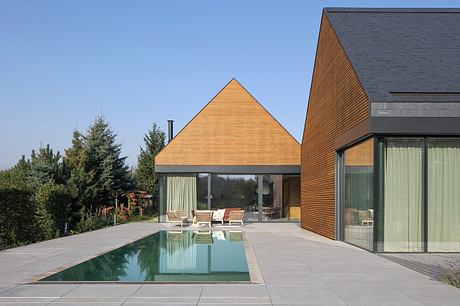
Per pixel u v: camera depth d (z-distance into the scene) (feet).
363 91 39.86
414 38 48.39
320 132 59.21
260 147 85.35
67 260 37.37
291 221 85.30
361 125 40.60
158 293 24.75
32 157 101.65
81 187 103.60
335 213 51.65
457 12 54.03
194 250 46.03
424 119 38.04
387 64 43.32
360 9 55.88
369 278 28.73
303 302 22.68
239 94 86.69
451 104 38.04
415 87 39.65
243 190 86.02
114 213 98.48
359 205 44.65
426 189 39.73
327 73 55.42
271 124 85.81
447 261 35.27
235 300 23.11
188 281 28.48
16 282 27.86
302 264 34.42
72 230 86.84
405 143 39.88
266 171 84.84
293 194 86.43
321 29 59.16
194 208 85.51
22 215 51.78
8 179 97.96
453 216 39.83
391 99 38.22
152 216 109.81
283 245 47.14
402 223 39.65
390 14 55.06
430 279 28.35
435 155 39.96
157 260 39.37
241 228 72.23
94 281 28.50
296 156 85.10
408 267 32.81
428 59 44.09
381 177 39.68
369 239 41.45
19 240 51.13
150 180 150.30
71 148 119.65
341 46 47.52
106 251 43.50
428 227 39.81
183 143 85.51
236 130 85.81
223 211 81.30
